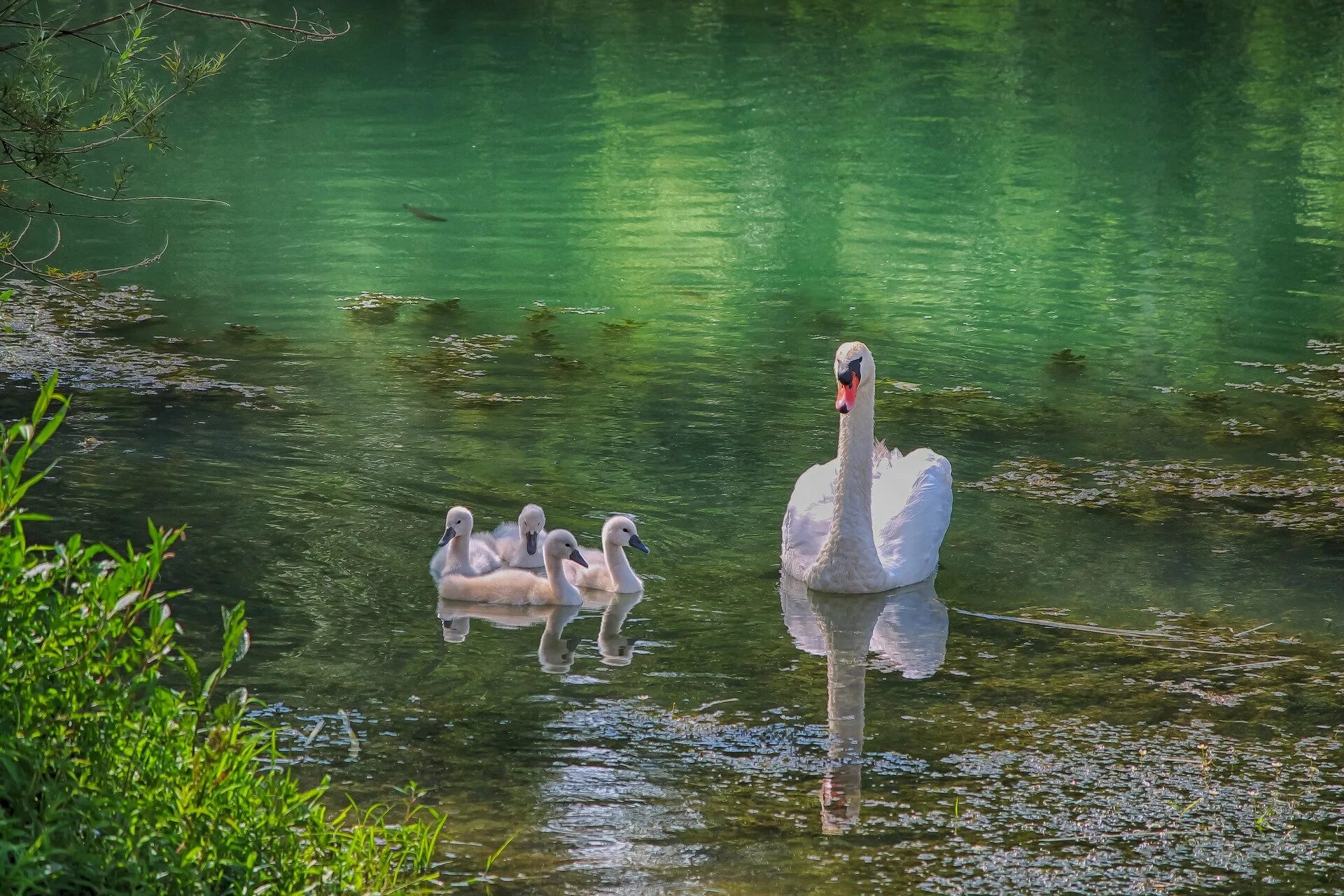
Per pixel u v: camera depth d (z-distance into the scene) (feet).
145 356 62.03
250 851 21.70
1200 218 93.45
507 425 55.06
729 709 34.53
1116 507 48.60
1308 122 120.06
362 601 40.11
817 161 107.86
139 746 21.89
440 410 56.44
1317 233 89.81
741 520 47.37
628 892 26.30
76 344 63.57
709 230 89.56
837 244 87.15
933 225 91.76
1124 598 41.45
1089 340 69.62
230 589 40.11
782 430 55.47
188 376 59.47
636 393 59.57
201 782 21.76
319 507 46.19
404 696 34.58
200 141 108.17
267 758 30.55
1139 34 158.51
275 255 81.20
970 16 168.35
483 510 46.96
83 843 20.61
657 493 49.19
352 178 99.14
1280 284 79.66
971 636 39.17
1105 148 112.37
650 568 43.75
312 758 31.22
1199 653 37.93
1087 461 53.21
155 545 22.72
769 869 27.32
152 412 54.70
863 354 41.78
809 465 52.08
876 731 33.45
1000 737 33.19
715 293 76.59
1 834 19.75
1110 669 36.96
